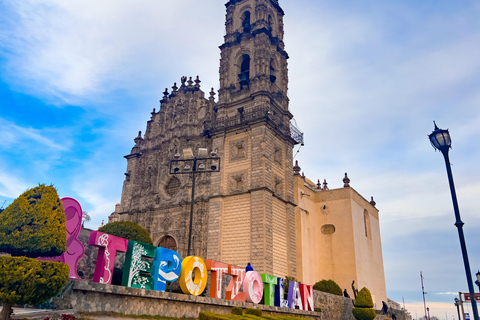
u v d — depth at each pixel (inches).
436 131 728.3
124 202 2247.8
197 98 2224.4
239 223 1759.4
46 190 608.7
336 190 2405.3
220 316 709.3
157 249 834.8
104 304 675.4
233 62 2199.8
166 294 784.9
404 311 2529.5
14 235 568.1
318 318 1373.0
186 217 1905.8
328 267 2267.5
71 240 727.7
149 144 2335.1
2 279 518.3
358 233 2361.0
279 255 1766.7
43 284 537.3
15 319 527.5
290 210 1919.3
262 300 1178.6
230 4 2396.7
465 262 642.2
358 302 1657.2
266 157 1814.7
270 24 2370.8
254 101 1975.9
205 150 1331.2
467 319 2069.4
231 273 1071.6
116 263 1144.8
